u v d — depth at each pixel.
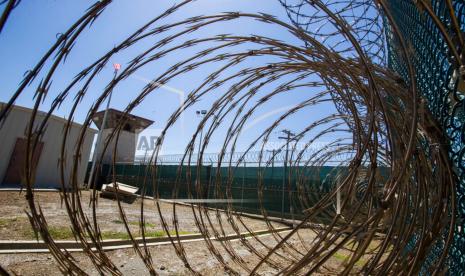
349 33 1.09
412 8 1.69
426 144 1.47
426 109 1.33
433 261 1.47
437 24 0.98
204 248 4.24
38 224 1.17
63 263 1.24
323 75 2.06
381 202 0.94
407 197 1.18
